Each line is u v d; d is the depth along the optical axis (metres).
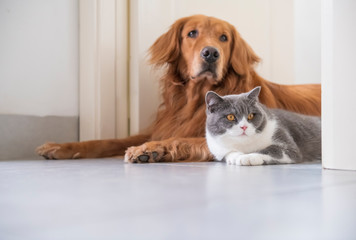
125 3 2.98
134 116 2.96
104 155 2.54
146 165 1.81
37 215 0.63
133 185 1.02
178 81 2.58
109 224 0.55
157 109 2.89
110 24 2.93
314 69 3.65
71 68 2.91
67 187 0.99
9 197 0.83
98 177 1.24
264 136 1.93
